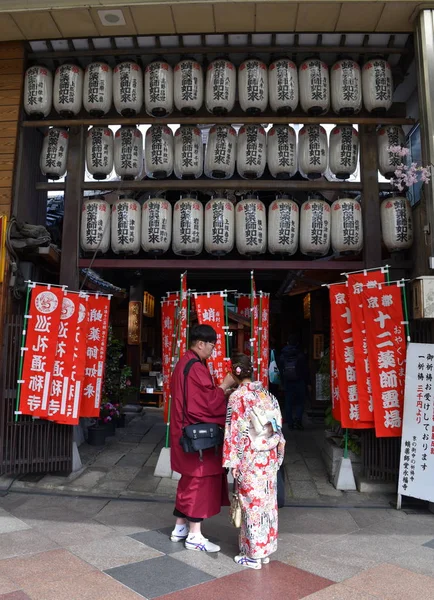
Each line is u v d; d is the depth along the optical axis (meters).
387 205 5.68
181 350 5.64
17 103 5.92
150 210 5.74
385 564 3.56
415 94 6.50
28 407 5.29
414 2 5.27
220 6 5.32
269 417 3.55
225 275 11.46
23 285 5.70
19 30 5.78
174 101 5.85
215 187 5.85
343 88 5.71
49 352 5.37
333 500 5.18
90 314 5.86
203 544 3.73
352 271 6.36
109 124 5.88
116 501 5.02
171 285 12.96
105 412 7.50
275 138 5.80
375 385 5.15
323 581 3.26
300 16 5.47
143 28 5.68
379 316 5.20
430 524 4.46
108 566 3.41
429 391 4.79
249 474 3.47
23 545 3.77
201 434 3.60
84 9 5.40
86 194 7.25
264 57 6.16
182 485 3.80
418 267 5.48
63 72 5.91
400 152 5.41
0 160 5.79
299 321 12.66
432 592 3.12
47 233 5.66
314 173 5.89
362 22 5.57
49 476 5.64
